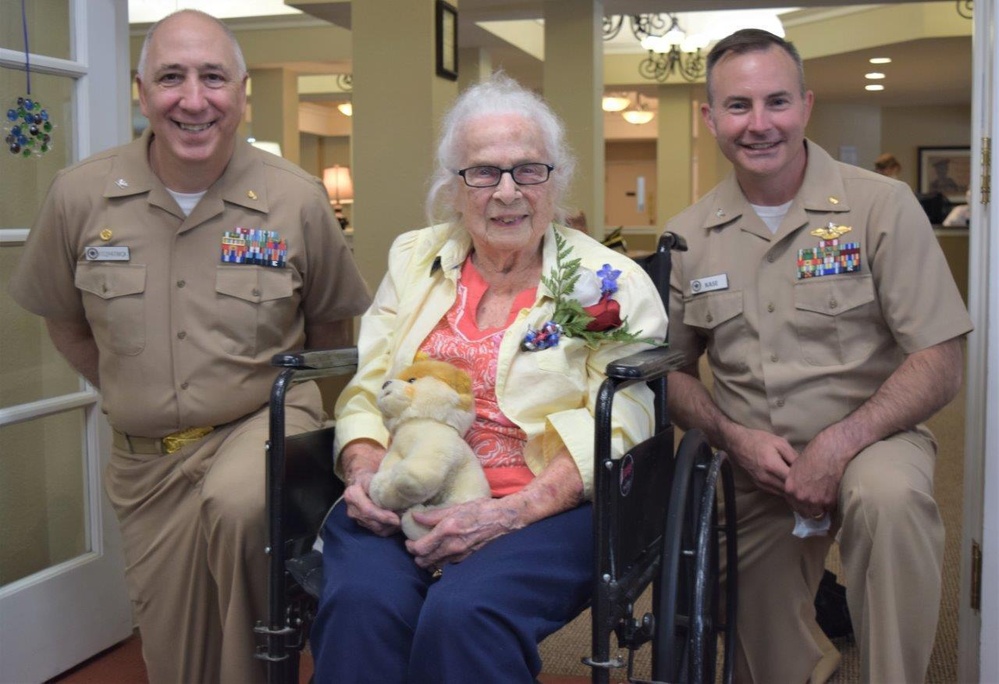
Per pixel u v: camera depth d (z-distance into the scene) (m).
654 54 10.05
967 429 2.08
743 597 2.09
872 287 1.93
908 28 8.05
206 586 1.98
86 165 2.04
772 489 1.93
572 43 6.24
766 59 1.93
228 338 1.99
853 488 1.74
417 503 1.60
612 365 1.52
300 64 8.69
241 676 1.82
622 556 1.52
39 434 2.34
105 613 2.44
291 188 2.07
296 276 2.07
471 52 7.99
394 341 1.84
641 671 2.37
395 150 3.79
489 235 1.74
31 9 2.29
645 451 1.63
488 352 1.74
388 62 3.77
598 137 6.35
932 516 1.71
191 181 1.99
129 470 2.05
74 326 2.14
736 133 1.95
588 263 1.79
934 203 9.62
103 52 2.43
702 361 6.69
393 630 1.49
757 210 2.05
